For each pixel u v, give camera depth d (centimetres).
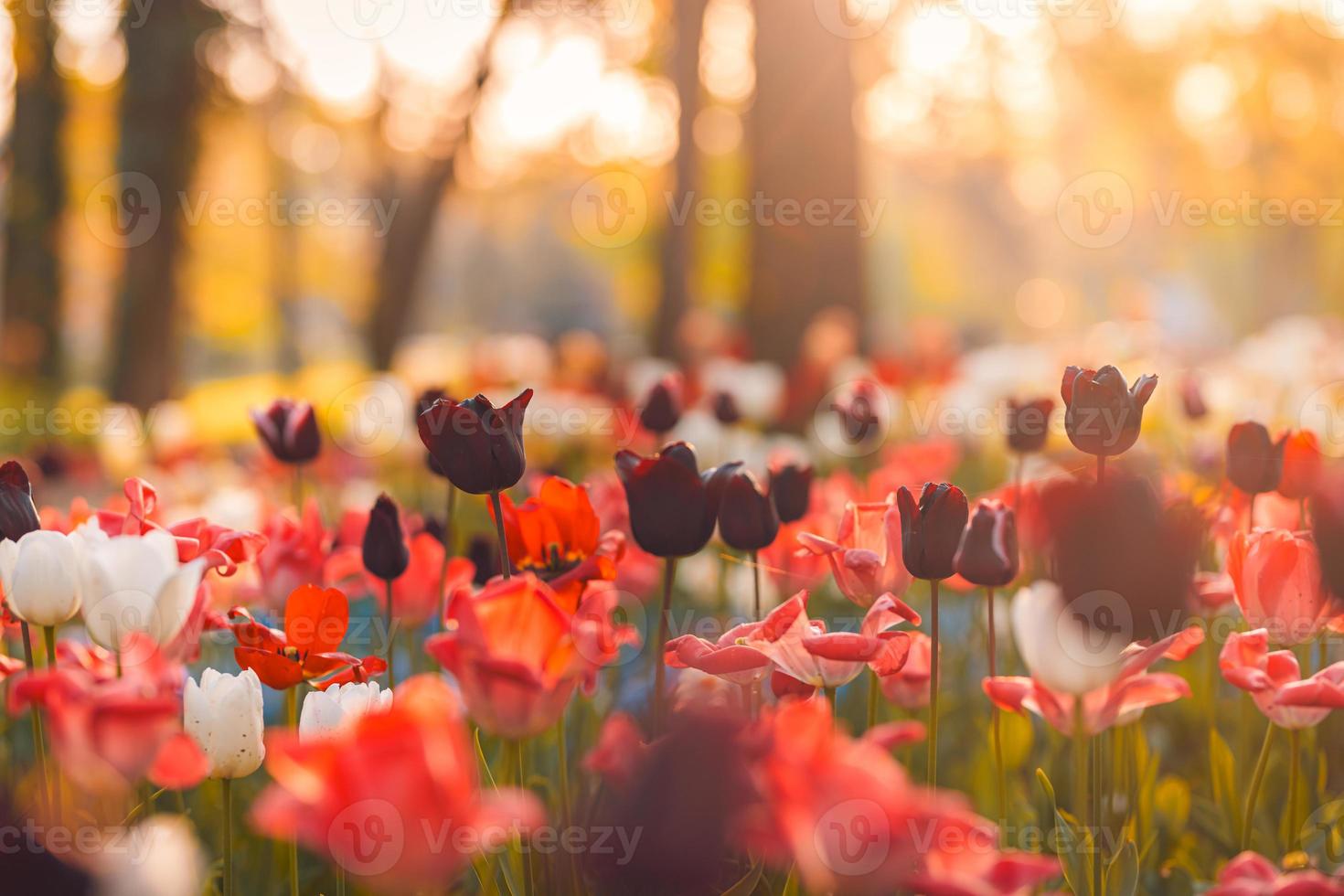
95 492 531
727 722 114
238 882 202
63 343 1574
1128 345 789
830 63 927
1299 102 1617
